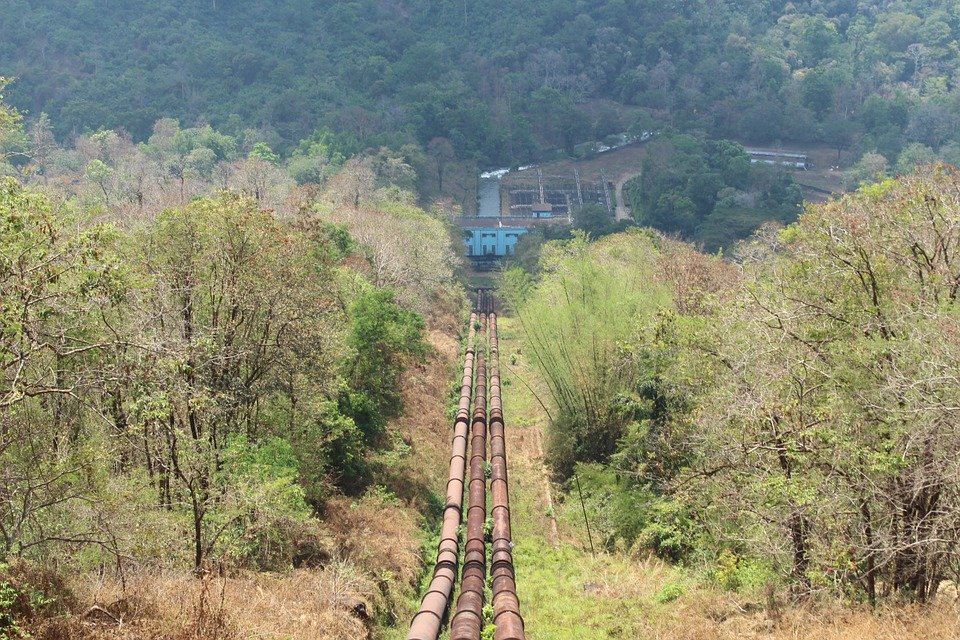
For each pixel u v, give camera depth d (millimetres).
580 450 37312
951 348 16281
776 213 110125
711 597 21859
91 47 161625
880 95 163250
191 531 20453
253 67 165375
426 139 156000
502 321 81250
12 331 14219
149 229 27172
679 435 29141
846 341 19766
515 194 149750
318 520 25859
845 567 17719
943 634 14945
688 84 184375
